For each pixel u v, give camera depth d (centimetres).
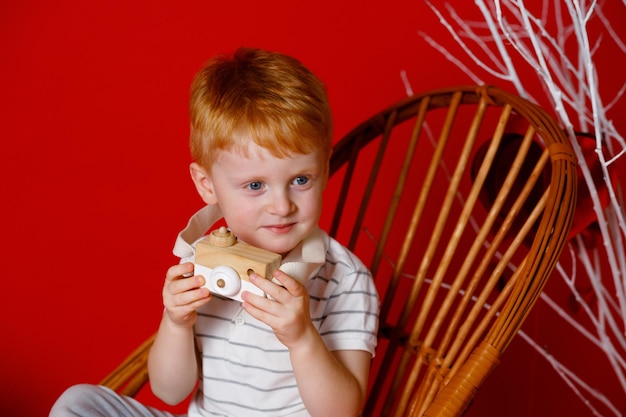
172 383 126
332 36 188
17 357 203
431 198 192
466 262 136
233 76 117
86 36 190
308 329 113
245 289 108
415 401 130
